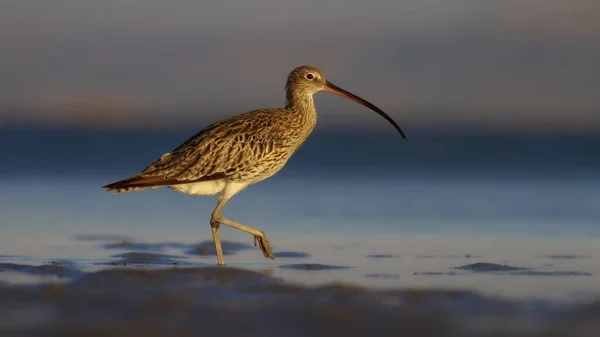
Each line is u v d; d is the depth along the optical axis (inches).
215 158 682.8
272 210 921.5
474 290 544.1
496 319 471.8
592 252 693.9
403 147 1325.0
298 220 861.2
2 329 441.1
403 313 481.1
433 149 1295.5
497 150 1293.1
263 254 676.1
